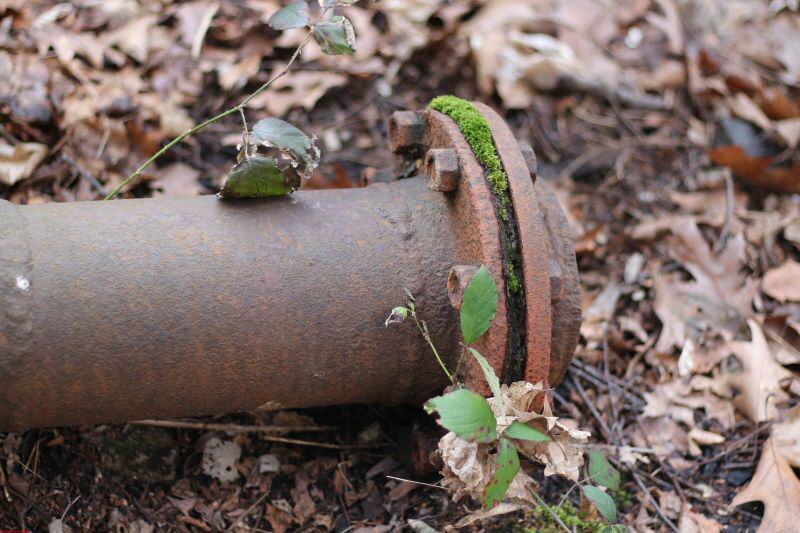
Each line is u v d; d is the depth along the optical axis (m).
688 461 1.40
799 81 1.93
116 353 1.15
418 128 1.30
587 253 1.62
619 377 1.49
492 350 1.17
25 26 1.61
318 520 1.31
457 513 1.31
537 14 1.84
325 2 1.25
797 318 1.54
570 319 1.23
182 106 1.62
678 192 1.72
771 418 1.43
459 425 1.10
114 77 1.60
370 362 1.21
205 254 1.17
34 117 1.51
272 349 1.18
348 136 1.68
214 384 1.19
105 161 1.53
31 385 1.14
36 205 1.18
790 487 1.34
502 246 1.19
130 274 1.15
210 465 1.33
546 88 1.78
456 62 1.77
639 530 1.34
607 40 1.89
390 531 1.30
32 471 1.26
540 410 1.20
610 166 1.73
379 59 1.74
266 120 1.22
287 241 1.19
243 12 1.71
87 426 1.30
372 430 1.38
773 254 1.64
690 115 1.82
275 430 1.37
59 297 1.13
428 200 1.24
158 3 1.70
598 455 1.27
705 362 1.49
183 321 1.16
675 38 1.90
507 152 1.21
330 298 1.19
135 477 1.31
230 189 1.20
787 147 1.79
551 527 1.31
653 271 1.61
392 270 1.21
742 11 2.06
